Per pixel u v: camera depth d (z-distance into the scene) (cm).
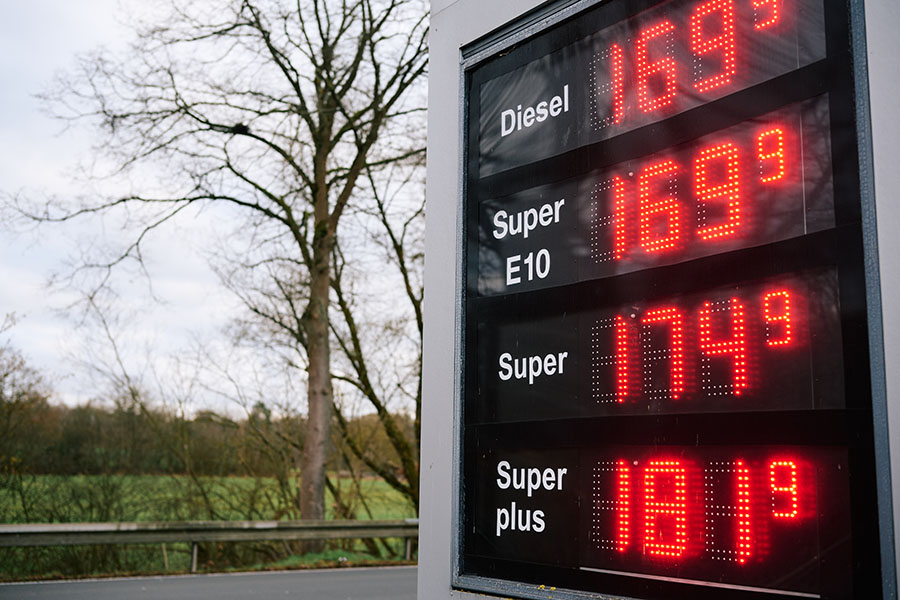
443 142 335
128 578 1231
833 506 203
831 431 206
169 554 1716
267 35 1777
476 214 317
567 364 275
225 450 1986
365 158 1912
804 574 207
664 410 246
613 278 266
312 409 1883
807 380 213
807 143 221
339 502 2095
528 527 277
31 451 1819
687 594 230
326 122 1891
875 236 203
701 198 246
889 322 197
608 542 254
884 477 193
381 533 1551
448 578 298
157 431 1922
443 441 311
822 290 213
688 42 257
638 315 257
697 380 239
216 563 1738
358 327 2062
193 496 1927
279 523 1427
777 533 214
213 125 1809
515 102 310
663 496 242
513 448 286
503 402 293
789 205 224
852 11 213
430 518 311
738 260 234
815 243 216
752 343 227
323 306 1908
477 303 310
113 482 1852
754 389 225
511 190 305
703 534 230
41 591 1068
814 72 221
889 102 203
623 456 254
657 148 261
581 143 284
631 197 266
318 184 1911
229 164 1828
